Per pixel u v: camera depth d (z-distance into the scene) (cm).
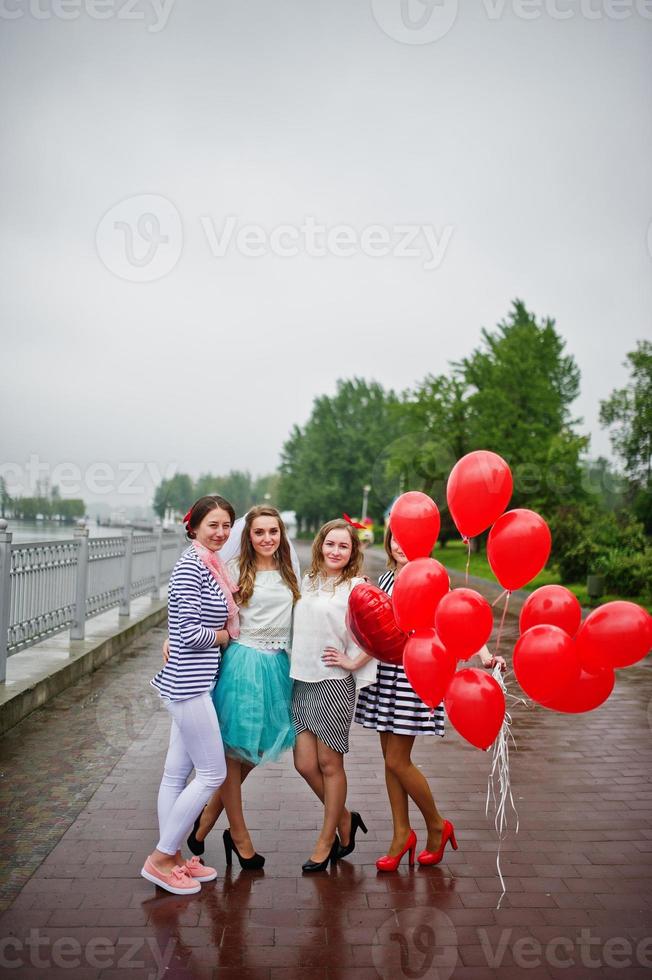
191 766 341
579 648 304
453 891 333
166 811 336
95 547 852
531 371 3000
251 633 351
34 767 476
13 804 417
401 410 3538
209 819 362
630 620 290
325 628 350
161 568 1263
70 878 335
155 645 896
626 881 346
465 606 299
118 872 342
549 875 350
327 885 337
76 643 773
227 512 347
